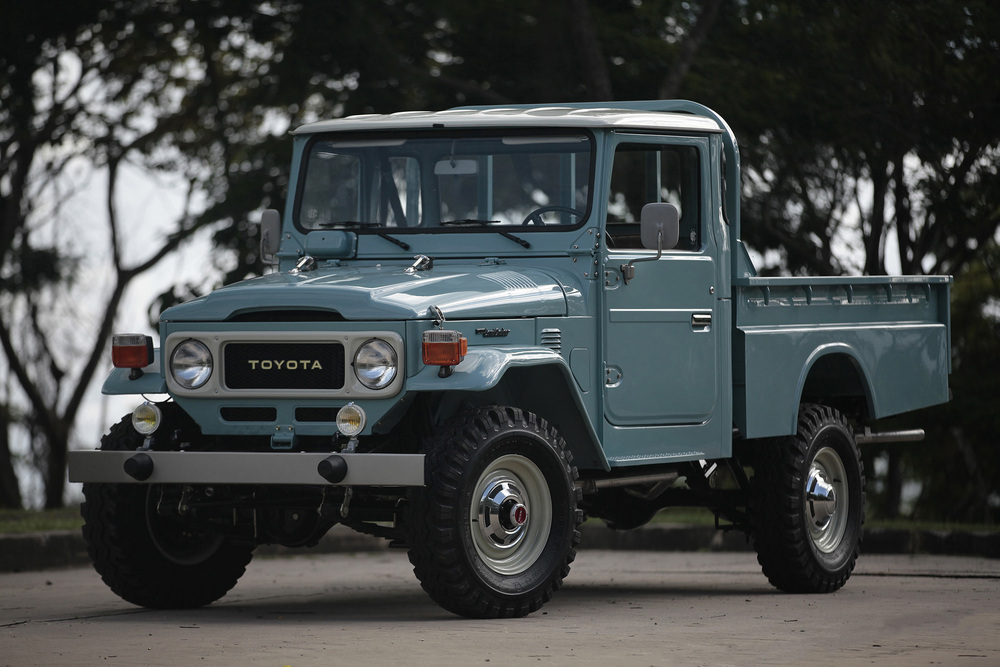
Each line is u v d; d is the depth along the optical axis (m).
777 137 20.14
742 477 11.12
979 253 24.00
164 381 9.13
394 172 10.00
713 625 8.61
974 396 22.12
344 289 8.66
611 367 9.53
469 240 9.73
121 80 26.39
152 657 7.27
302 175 10.30
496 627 8.34
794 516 10.70
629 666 6.95
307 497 9.19
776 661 7.14
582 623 8.62
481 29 19.98
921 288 12.32
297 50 19.92
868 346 11.56
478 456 8.46
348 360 8.55
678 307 9.98
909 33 19.31
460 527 8.39
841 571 11.05
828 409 11.27
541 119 9.68
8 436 30.62
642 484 10.83
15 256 28.38
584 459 9.52
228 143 25.30
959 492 25.69
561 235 9.54
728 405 10.34
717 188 10.36
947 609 9.59
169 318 9.07
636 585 12.03
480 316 8.77
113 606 10.23
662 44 19.56
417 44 20.36
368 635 8.02
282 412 8.79
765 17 19.81
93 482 9.03
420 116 10.25
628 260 9.65
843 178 21.86
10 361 29.41
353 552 16.66
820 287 11.23
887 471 24.62
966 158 20.84
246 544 10.20
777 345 10.70
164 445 9.34
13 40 20.97
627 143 9.75
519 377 9.27
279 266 10.24
